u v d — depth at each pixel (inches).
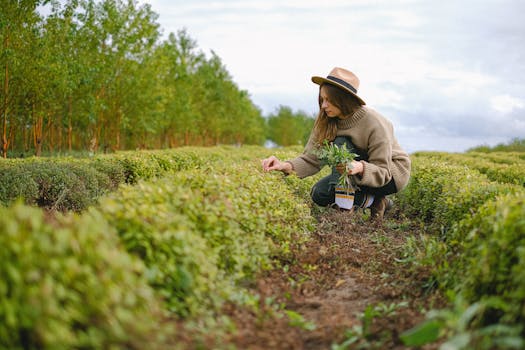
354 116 216.1
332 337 108.1
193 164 431.5
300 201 218.4
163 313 97.3
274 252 160.6
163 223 111.6
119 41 702.5
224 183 156.0
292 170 231.0
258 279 141.8
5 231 80.5
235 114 1485.0
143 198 126.1
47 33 549.6
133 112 788.0
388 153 214.7
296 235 182.7
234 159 547.2
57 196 253.4
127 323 82.2
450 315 88.8
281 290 138.3
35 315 73.8
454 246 149.5
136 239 108.9
